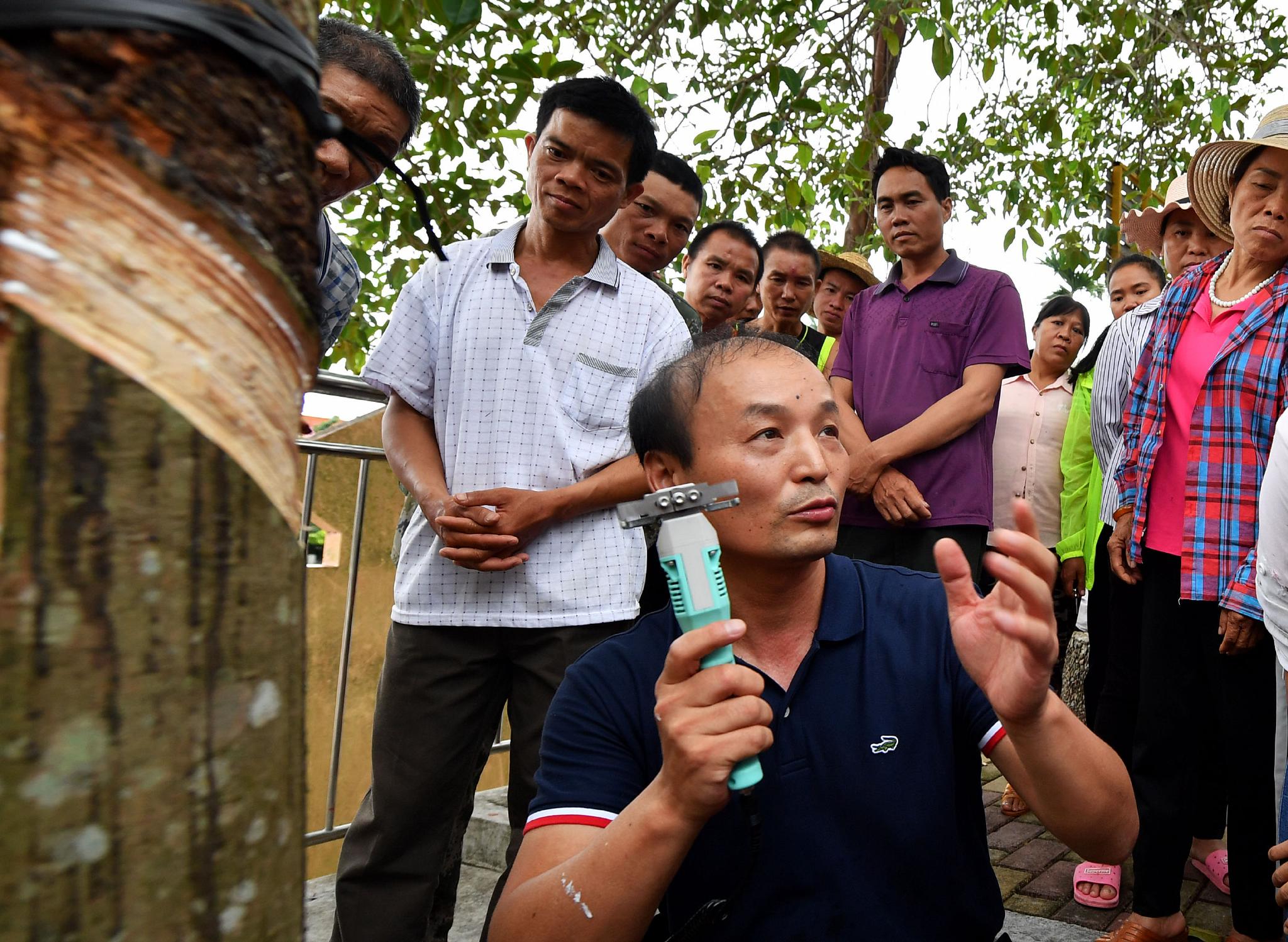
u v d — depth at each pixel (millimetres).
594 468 2133
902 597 1379
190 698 412
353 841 2172
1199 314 2641
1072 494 4176
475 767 2201
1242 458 2404
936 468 2936
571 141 2143
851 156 6113
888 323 3178
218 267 439
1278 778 1916
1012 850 3291
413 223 4219
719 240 3479
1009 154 6582
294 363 497
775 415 1272
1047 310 4414
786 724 1276
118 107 413
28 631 372
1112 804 1199
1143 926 2514
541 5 4238
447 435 2184
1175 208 3451
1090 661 3584
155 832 399
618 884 1060
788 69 4902
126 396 401
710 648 1007
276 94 488
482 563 2021
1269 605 1853
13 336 383
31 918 370
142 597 398
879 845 1246
